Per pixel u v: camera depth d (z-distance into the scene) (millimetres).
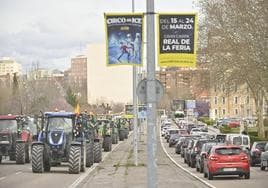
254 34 53062
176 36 16328
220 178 30641
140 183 26469
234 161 29594
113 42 17906
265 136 74000
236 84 64562
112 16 17875
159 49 16328
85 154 37250
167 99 156000
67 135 35031
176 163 47156
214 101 161125
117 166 40250
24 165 41781
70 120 35625
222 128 104438
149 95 16203
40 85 100875
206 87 70562
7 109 90000
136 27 17875
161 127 127250
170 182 27391
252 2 53438
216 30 65312
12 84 112625
